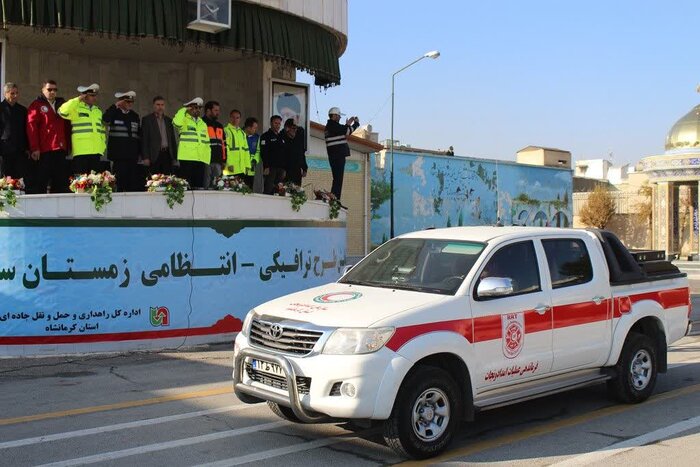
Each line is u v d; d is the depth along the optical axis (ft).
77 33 45.80
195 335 36.22
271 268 39.50
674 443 20.67
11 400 25.08
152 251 35.04
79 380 28.27
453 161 115.44
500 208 126.62
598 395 26.78
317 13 46.60
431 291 20.76
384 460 18.92
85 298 33.63
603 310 24.12
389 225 104.01
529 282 22.22
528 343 21.54
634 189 205.05
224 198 37.24
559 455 19.49
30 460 18.62
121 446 19.89
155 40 47.75
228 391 26.50
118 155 38.42
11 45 48.55
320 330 18.56
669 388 28.25
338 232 45.80
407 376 18.62
